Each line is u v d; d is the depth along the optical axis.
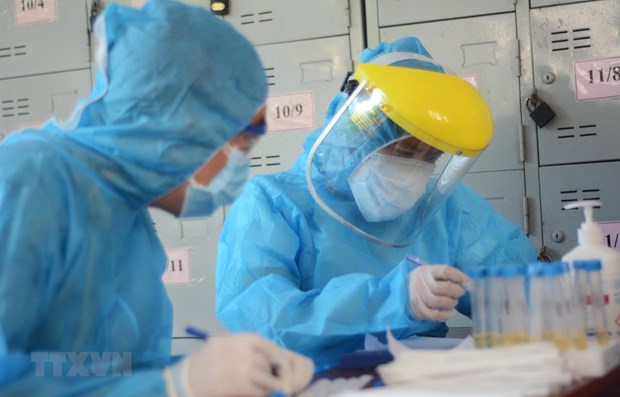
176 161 1.20
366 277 1.60
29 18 2.76
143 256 1.26
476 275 1.18
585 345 1.16
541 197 2.43
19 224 1.04
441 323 1.85
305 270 1.80
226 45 1.26
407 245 1.84
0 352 0.98
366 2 2.52
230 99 1.24
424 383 1.02
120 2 2.67
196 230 2.61
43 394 0.97
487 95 2.46
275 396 0.96
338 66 2.53
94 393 0.98
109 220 1.17
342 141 1.73
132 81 1.20
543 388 0.99
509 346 1.08
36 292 1.04
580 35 2.39
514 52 2.43
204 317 2.61
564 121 2.41
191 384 0.98
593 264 1.23
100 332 1.18
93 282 1.14
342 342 1.54
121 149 1.19
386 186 1.72
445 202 2.00
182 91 1.20
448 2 2.47
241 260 1.71
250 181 1.86
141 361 1.24
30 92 2.77
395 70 1.67
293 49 2.56
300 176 1.89
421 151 1.69
